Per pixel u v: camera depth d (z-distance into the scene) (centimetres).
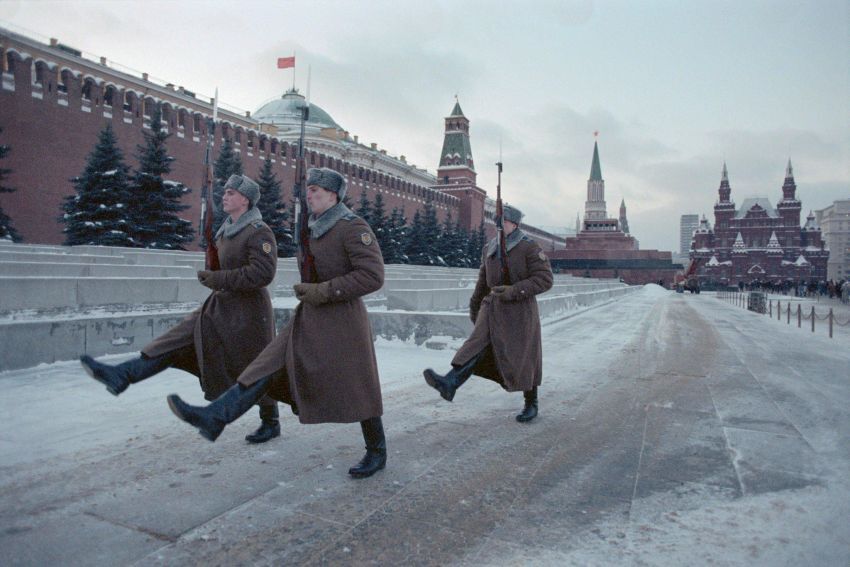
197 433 406
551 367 780
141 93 4378
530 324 450
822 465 369
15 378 575
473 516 282
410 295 1309
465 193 11062
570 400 564
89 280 950
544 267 445
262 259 348
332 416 310
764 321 1883
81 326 666
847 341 1234
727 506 300
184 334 343
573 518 283
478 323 442
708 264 13138
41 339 623
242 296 360
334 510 284
